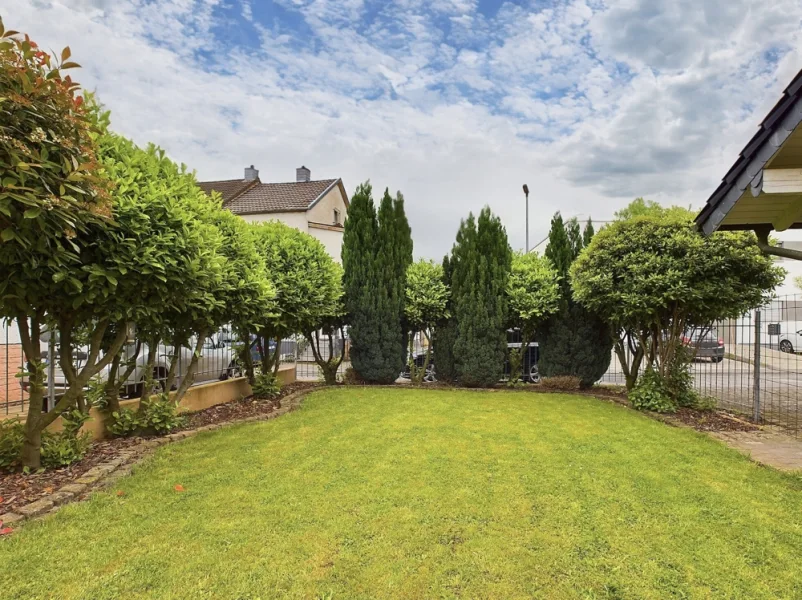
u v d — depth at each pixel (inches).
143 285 148.5
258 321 259.0
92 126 120.2
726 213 151.8
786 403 322.7
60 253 122.2
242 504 128.9
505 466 162.2
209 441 191.6
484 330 351.9
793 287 722.2
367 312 363.3
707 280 243.4
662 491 140.4
